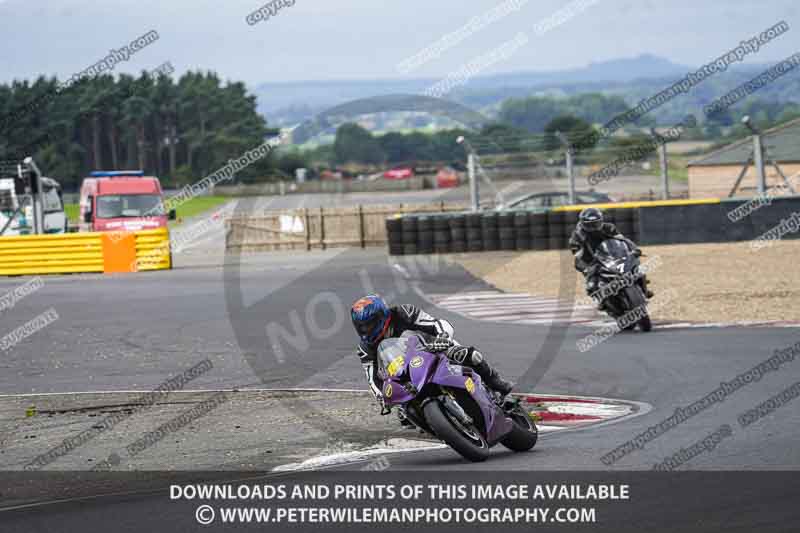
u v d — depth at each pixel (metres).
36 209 137.00
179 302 88.50
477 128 167.75
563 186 155.75
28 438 39.94
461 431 31.11
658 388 43.69
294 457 34.28
